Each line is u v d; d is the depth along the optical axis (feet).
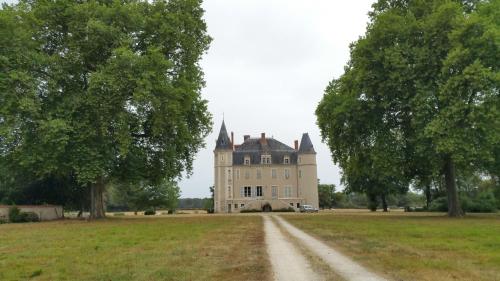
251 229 87.30
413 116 123.85
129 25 125.59
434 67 122.31
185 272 36.91
